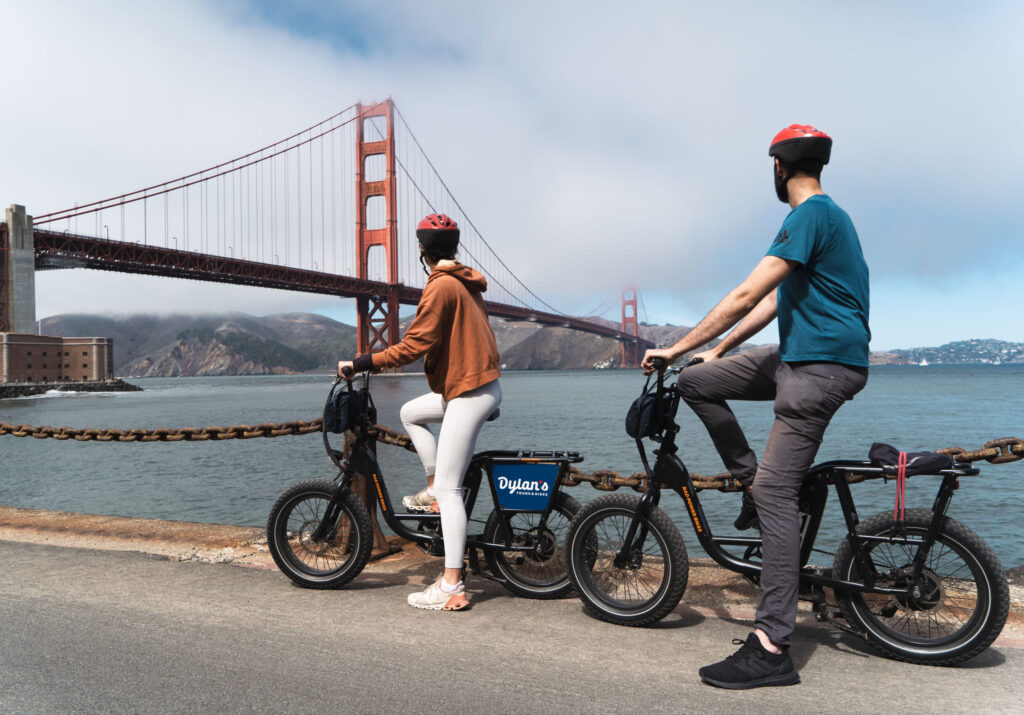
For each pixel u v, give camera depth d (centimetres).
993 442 264
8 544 375
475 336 265
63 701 191
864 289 213
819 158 217
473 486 289
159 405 5369
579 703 188
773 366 226
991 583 203
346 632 243
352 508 292
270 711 184
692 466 1533
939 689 197
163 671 210
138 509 1132
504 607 271
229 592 289
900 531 215
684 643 232
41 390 7906
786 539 212
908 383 7900
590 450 1828
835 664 217
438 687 198
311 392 8306
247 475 1527
